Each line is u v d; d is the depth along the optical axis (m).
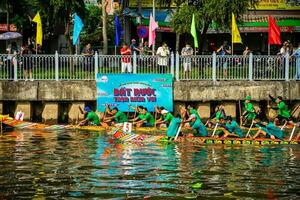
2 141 22.73
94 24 47.50
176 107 28.94
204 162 18.42
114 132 24.56
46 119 28.56
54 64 28.27
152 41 29.97
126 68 28.66
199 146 21.78
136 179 15.87
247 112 27.38
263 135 23.38
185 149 21.08
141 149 21.02
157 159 18.94
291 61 29.09
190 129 25.41
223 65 28.75
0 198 13.80
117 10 38.44
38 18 28.58
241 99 28.77
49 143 22.25
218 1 31.66
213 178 16.02
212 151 20.64
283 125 24.84
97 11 47.25
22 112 27.56
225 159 18.98
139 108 26.67
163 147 21.52
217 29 34.78
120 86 28.59
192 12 32.41
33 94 28.11
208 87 28.64
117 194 14.23
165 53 29.70
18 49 34.28
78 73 28.39
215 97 28.70
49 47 42.97
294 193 14.36
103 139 23.47
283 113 27.23
